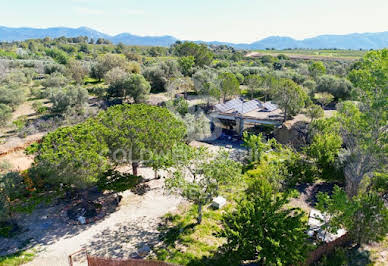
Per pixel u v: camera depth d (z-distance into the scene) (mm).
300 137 38594
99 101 55719
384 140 21250
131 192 26812
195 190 19781
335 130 29609
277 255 14547
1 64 71750
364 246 18422
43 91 56625
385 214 17219
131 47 179000
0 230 20766
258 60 123750
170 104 50188
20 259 17891
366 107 23031
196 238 20219
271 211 16453
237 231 15742
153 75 69688
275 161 29453
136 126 24047
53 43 194750
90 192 26516
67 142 21312
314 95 62594
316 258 16844
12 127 41812
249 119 45156
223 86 57781
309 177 28344
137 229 21266
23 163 30406
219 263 17641
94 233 20766
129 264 15695
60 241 19844
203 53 102938
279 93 44906
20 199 25016
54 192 26281
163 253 18594
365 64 22156
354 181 24062
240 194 26234
